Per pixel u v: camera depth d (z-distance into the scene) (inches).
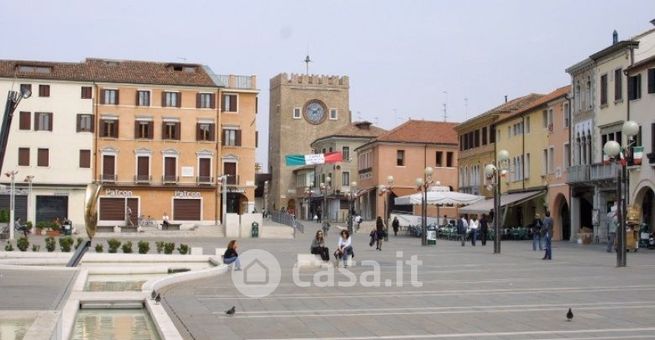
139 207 3174.2
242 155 3304.6
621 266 1202.6
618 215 1204.5
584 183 2127.2
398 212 3698.3
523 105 2893.7
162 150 3206.2
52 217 3080.7
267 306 732.0
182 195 3218.5
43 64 3105.3
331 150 4618.6
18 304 693.3
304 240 2463.1
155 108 3198.8
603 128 2078.0
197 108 3243.1
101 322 652.7
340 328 596.4
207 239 2481.5
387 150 3860.7
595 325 601.0
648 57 1932.8
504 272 1124.5
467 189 3257.9
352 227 3004.4
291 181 5270.7
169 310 699.4
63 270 1077.1
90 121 3115.2
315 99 5275.6
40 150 3063.5
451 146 3909.9
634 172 1895.9
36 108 3056.1
